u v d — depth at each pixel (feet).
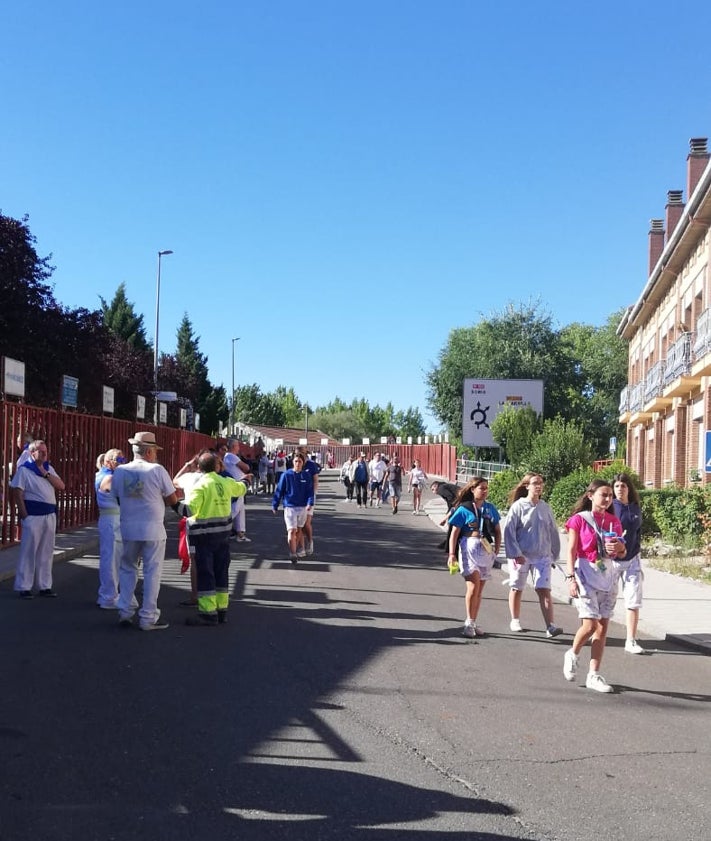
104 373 99.19
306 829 13.70
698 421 86.94
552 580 45.37
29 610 31.63
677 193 111.04
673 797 15.57
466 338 194.90
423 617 33.47
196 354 247.50
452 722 19.83
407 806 14.75
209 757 16.84
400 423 466.29
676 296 96.68
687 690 23.90
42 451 34.45
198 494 29.78
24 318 83.97
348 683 22.85
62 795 14.75
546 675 24.95
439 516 91.97
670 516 59.72
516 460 110.93
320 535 66.95
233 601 35.27
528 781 16.16
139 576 40.81
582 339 236.63
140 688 21.58
